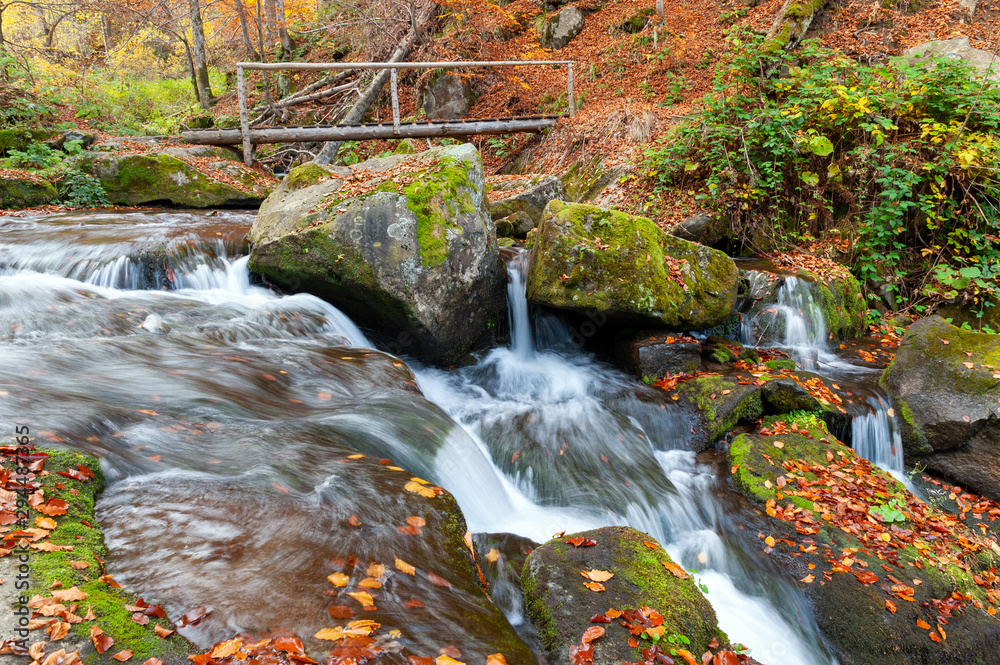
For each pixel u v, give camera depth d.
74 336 4.79
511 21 15.48
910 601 3.72
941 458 5.53
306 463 3.26
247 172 11.44
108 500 2.69
